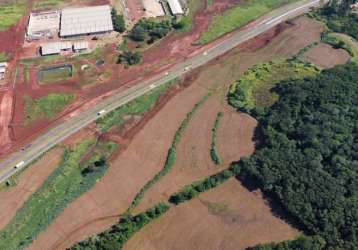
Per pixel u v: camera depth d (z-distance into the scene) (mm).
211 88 166000
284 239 117875
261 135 146250
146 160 140750
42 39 190250
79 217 125688
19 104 161375
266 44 187000
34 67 176875
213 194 130000
